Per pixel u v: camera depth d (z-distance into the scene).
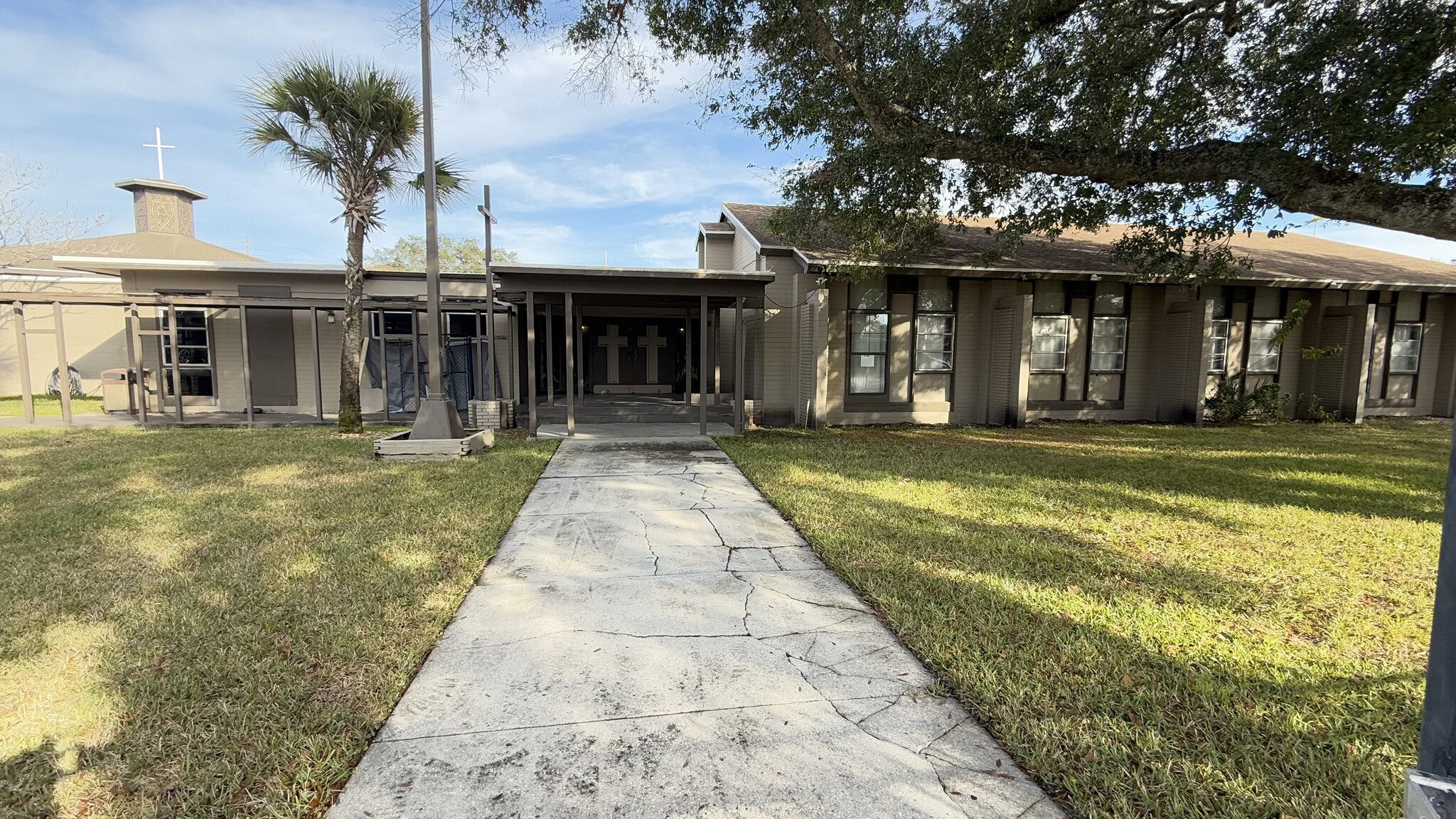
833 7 7.35
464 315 14.19
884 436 10.85
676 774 2.08
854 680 2.73
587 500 6.01
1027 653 2.93
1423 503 6.00
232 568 3.94
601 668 2.81
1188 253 11.81
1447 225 5.76
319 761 2.14
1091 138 6.73
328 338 13.60
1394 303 14.59
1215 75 6.42
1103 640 3.09
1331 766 2.17
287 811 1.90
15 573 3.83
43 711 2.39
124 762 2.11
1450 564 1.17
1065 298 13.25
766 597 3.66
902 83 7.24
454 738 2.29
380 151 9.85
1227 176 6.54
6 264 15.30
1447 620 1.17
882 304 12.62
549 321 12.26
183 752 2.17
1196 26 6.78
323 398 13.64
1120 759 2.18
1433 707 1.19
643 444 9.55
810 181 9.37
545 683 2.67
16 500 5.66
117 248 16.64
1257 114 6.38
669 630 3.21
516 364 11.93
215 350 13.14
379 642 2.98
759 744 2.25
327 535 4.68
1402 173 6.12
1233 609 3.50
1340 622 3.34
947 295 12.91
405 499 5.77
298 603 3.43
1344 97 5.47
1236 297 13.75
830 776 2.08
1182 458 8.55
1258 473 7.40
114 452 8.26
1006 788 2.05
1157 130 6.66
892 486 6.53
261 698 2.50
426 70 7.99
